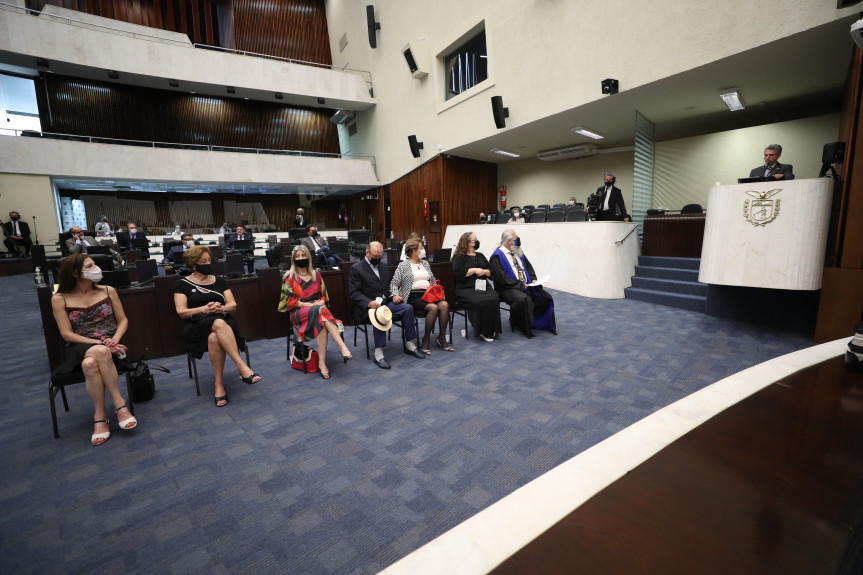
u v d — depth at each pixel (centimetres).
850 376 142
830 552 65
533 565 63
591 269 670
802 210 381
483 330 436
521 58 823
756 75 577
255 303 478
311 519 184
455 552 66
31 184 1098
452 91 1106
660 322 495
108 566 161
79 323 273
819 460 91
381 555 164
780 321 451
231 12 1605
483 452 233
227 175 1355
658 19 581
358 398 309
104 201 1420
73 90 1380
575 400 294
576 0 695
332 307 517
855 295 359
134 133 1477
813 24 438
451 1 998
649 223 696
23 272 1027
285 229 1778
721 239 427
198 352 310
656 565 63
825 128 695
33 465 230
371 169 1555
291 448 243
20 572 158
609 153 1045
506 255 478
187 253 321
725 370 340
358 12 1495
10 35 1054
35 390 340
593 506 77
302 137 1762
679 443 99
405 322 397
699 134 888
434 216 1226
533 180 1228
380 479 211
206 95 1575
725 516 73
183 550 168
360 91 1495
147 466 227
